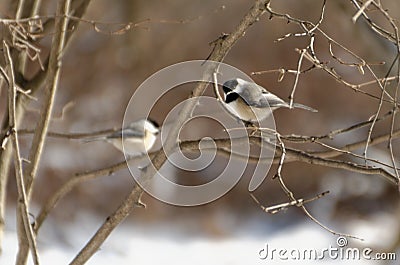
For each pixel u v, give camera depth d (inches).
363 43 440.8
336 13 579.8
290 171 625.6
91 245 205.6
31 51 404.5
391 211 581.6
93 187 626.5
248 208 616.7
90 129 683.4
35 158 227.6
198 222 592.7
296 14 655.1
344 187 609.3
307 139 205.3
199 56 705.6
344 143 626.5
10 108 191.6
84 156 642.2
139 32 705.0
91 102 692.7
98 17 693.9
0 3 314.7
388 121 579.8
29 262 388.5
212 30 707.4
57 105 677.3
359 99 634.8
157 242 539.5
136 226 577.0
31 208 605.9
